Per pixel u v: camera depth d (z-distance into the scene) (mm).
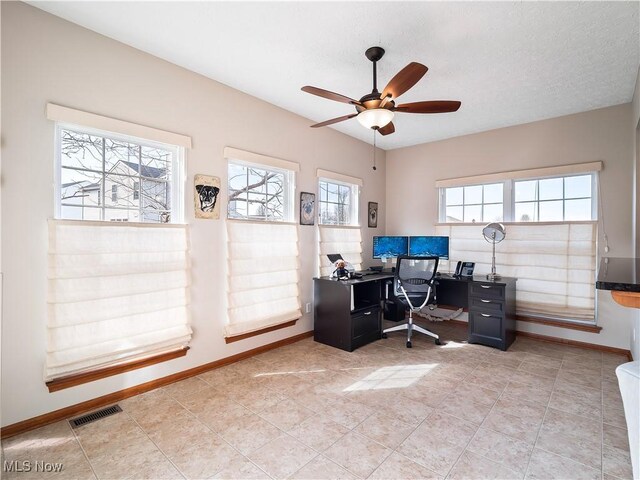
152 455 1780
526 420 2107
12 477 1618
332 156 4195
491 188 4195
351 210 4664
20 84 1949
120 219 2436
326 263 4055
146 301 2475
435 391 2508
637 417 1310
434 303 4070
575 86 2936
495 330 3451
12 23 1917
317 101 3379
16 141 1941
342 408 2264
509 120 3791
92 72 2221
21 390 1974
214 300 2941
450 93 3082
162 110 2580
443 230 4551
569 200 3652
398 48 2359
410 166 4922
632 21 2025
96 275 2227
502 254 4008
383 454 1784
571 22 2047
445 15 2000
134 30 2213
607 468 1664
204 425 2061
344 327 3428
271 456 1772
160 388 2553
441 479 1596
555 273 3645
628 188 3262
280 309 3482
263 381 2689
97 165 2328
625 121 3283
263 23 2109
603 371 2873
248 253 3182
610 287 1273
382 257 4438
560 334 3637
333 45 2348
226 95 3021
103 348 2262
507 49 2357
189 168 2754
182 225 2682
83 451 1812
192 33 2234
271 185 3541
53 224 2061
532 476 1615
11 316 1938
